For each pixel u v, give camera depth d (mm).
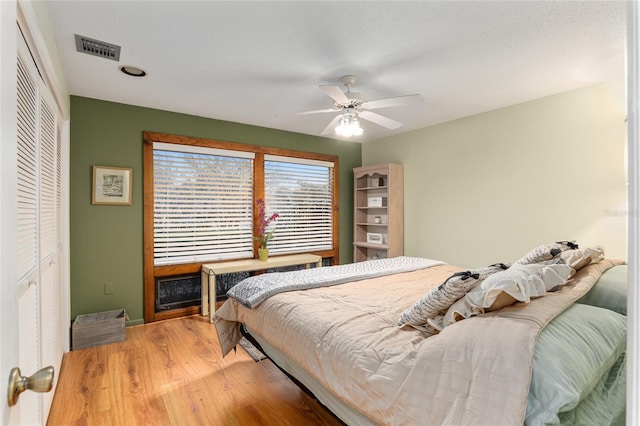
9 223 628
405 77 2844
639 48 479
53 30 2084
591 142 3010
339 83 2963
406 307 2010
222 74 2773
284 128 4570
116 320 3096
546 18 2004
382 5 1872
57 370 2336
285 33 2154
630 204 500
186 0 1815
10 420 624
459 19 2012
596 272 1903
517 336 1140
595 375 1122
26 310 1392
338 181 5273
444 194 4242
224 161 4211
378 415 1302
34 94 1591
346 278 2678
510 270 1506
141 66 2611
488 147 3770
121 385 2344
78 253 3260
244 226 4363
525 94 3240
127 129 3525
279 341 1938
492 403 1047
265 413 2051
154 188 3713
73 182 3230
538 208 3361
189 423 1945
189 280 3980
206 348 2994
